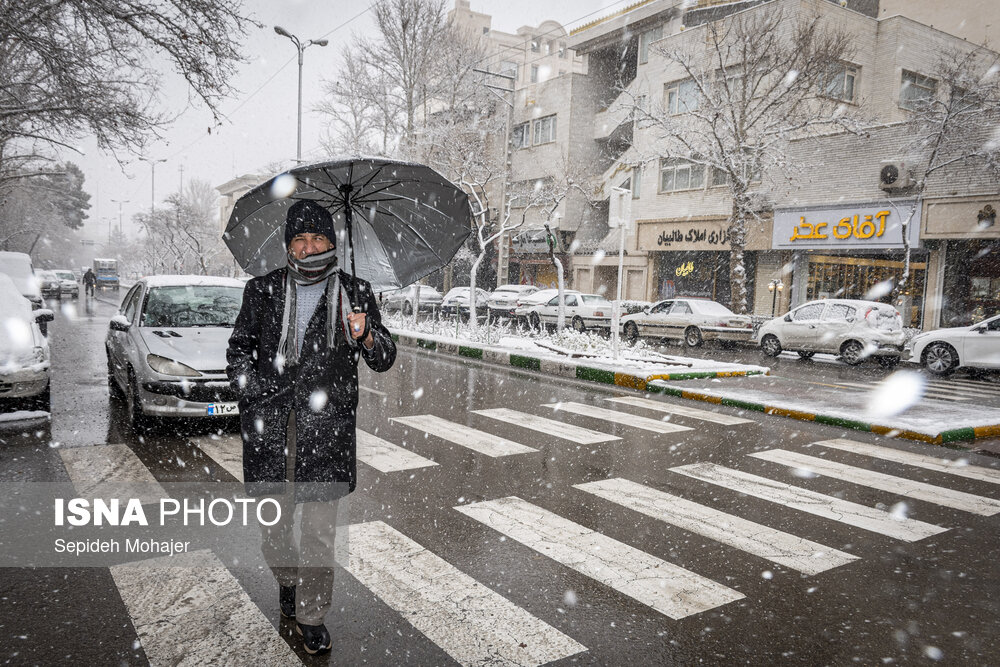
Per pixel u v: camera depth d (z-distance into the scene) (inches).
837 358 682.8
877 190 835.4
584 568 149.2
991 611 133.5
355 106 1379.2
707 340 761.0
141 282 326.6
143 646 113.8
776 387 407.8
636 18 1227.9
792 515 186.9
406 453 244.5
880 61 990.4
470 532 169.0
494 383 427.5
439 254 126.6
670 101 1131.9
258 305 105.5
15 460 221.9
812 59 844.0
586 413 331.0
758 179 971.9
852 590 141.4
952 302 821.9
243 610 126.5
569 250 1362.0
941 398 407.5
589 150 1374.3
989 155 726.5
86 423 275.4
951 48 995.9
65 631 118.0
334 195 117.5
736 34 905.5
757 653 116.5
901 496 206.2
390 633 120.0
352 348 107.4
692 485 213.0
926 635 123.8
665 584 142.2
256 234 118.6
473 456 242.4
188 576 140.2
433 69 1314.0
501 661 112.0
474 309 708.0
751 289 1007.6
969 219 751.1
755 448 264.2
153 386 249.3
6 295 303.0
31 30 445.4
